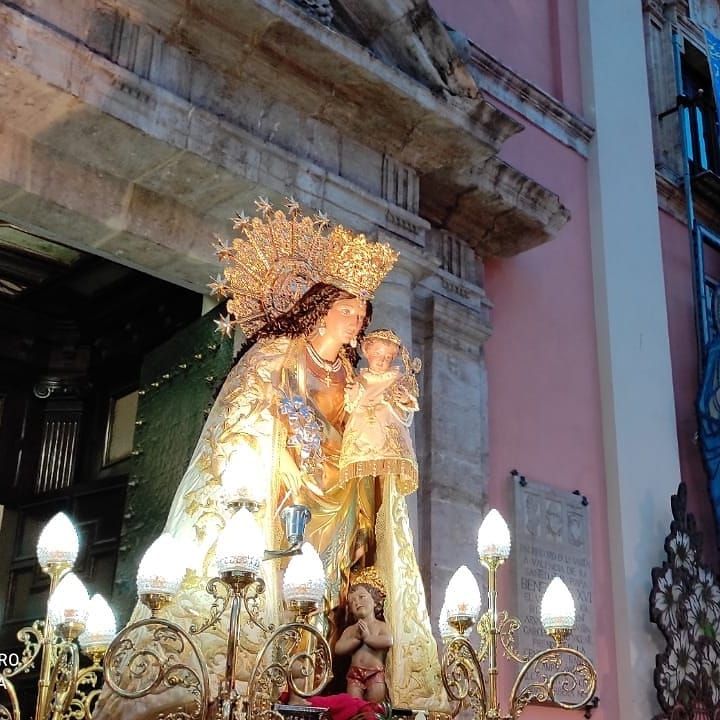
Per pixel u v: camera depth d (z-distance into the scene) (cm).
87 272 746
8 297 773
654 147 1024
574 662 689
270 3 536
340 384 497
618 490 759
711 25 1163
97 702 402
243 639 400
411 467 473
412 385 494
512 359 741
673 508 766
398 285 616
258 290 502
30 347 771
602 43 912
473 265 724
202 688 340
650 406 810
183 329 623
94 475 743
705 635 745
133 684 386
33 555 708
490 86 806
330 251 518
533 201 712
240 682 394
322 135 604
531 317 767
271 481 448
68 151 521
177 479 576
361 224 604
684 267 981
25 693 649
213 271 573
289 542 390
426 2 634
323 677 350
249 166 550
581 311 809
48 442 758
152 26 531
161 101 518
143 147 521
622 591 733
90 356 781
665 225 983
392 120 619
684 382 924
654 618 721
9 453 745
